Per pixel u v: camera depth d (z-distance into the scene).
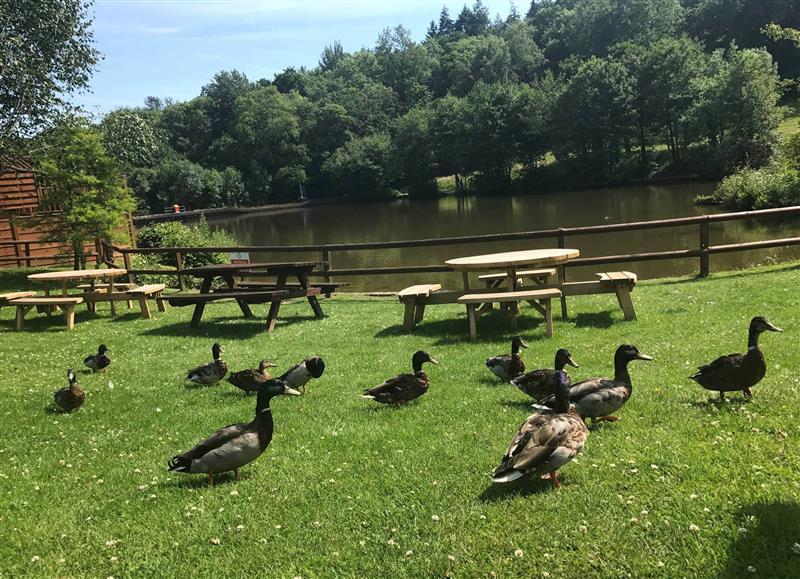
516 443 4.83
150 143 30.66
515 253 12.25
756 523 4.16
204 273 14.17
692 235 30.20
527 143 89.44
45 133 23.84
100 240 23.34
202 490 5.61
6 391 9.56
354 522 4.82
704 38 113.25
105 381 9.92
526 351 9.62
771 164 45.41
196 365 10.64
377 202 102.25
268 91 124.94
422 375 7.70
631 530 4.27
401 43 161.62
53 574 4.43
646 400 6.78
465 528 4.54
